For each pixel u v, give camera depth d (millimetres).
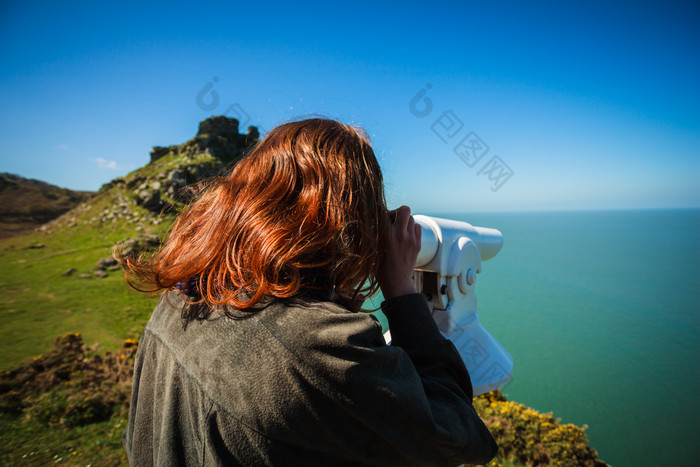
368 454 487
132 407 629
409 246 769
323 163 597
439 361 673
